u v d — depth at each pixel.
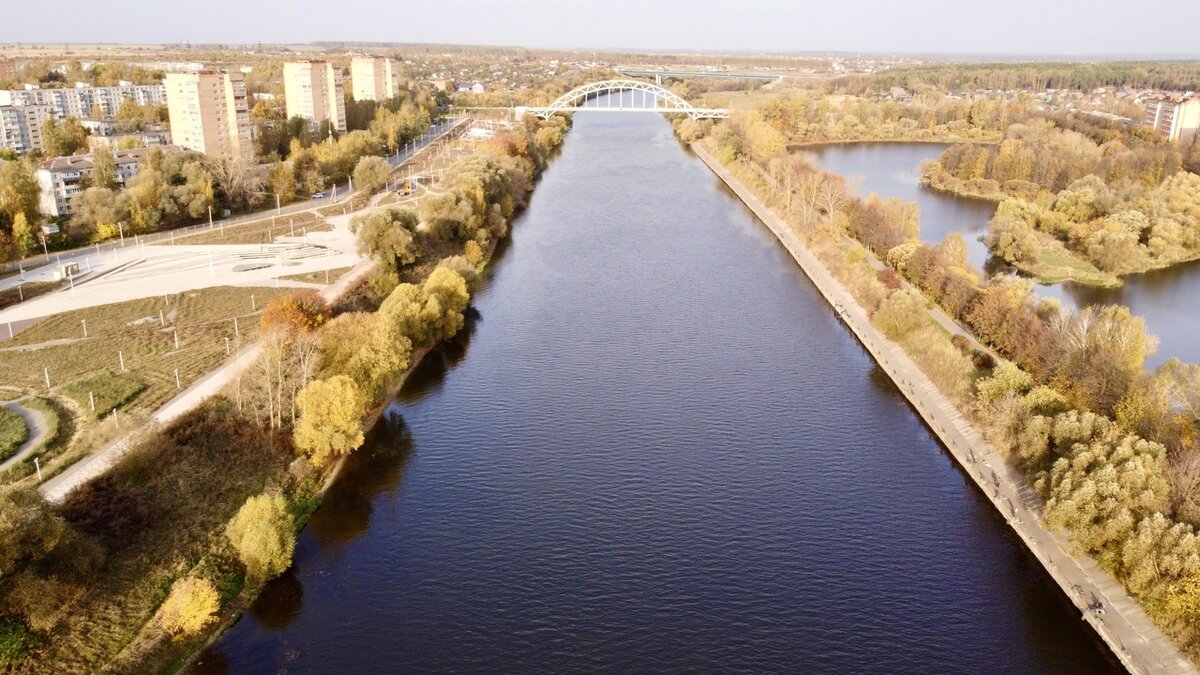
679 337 151.62
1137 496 85.50
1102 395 108.75
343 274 168.00
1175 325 159.88
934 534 97.19
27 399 110.75
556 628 82.69
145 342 131.38
